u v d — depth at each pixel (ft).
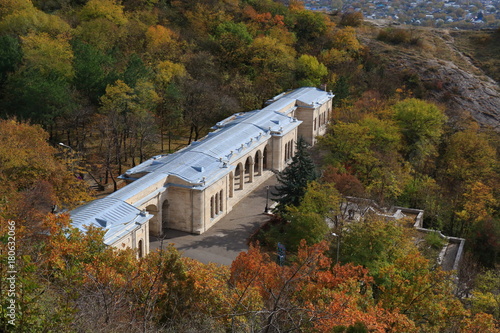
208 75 414.21
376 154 320.09
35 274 97.04
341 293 131.64
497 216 314.96
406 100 402.11
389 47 617.62
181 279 117.70
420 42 635.66
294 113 380.17
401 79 551.18
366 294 150.30
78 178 268.00
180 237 238.48
